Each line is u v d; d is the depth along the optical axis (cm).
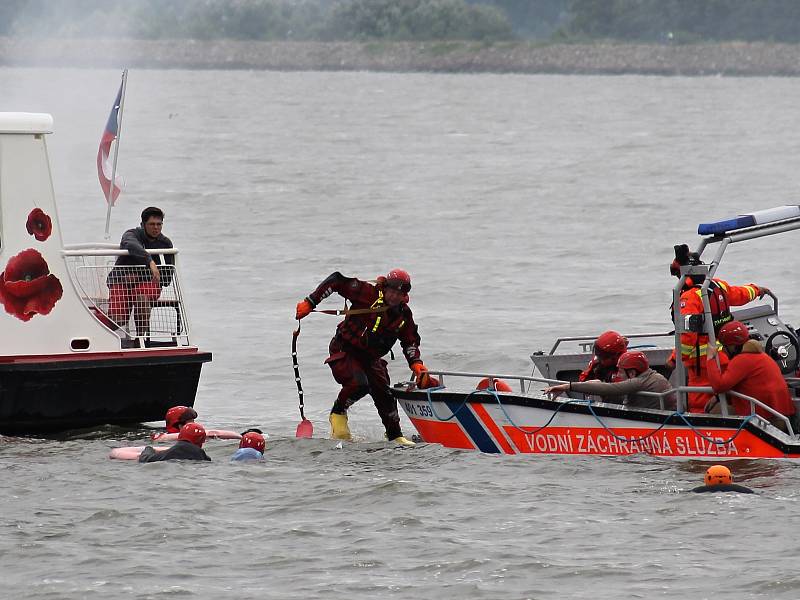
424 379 5469
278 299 10006
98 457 5097
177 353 5731
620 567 3866
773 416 4903
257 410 6475
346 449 5272
